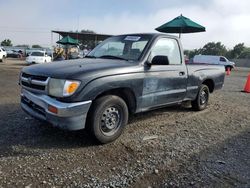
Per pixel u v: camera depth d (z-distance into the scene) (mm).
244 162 4359
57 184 3441
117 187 3465
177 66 6102
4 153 4180
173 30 13250
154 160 4242
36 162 3953
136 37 5805
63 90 4199
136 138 5086
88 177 3650
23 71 5000
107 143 4727
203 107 7504
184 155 4484
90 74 4363
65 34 32656
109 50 5914
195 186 3578
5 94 8859
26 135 4938
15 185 3354
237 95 11227
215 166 4160
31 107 4789
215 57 38906
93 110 4445
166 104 5910
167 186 3553
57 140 4766
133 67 4988
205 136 5492
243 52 84875
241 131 5984
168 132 5574
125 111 4875
